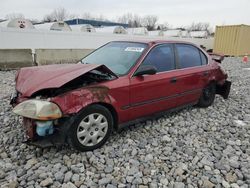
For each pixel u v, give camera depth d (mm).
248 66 13891
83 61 4289
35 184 2637
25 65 10859
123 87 3453
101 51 4434
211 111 5227
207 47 24859
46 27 23719
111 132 3518
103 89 3258
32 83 3178
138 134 3895
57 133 3074
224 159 3303
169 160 3213
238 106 5703
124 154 3299
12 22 19172
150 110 3969
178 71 4344
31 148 3318
